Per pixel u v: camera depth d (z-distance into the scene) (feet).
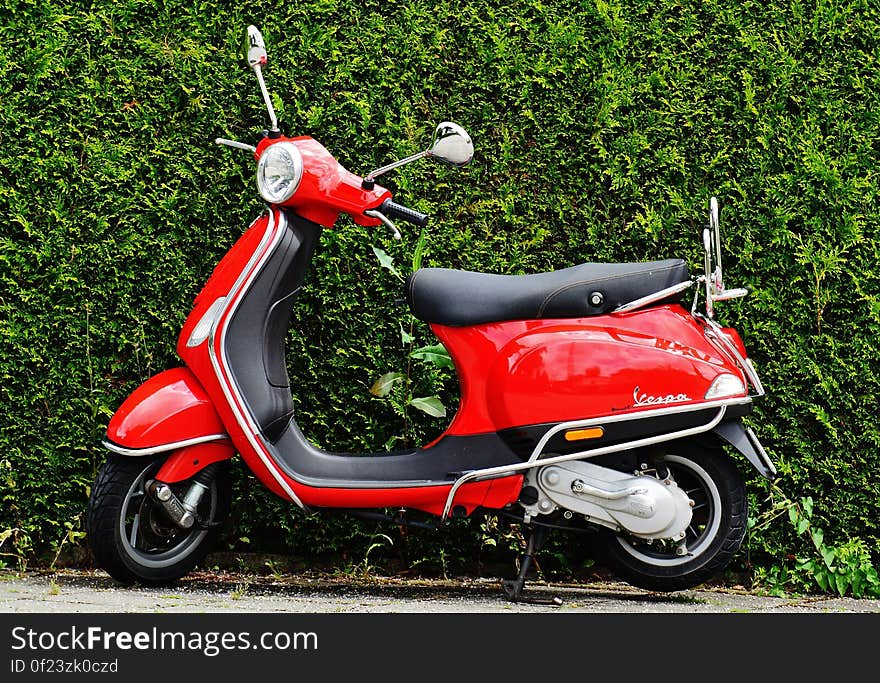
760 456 12.73
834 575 14.30
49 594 12.46
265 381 12.42
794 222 14.48
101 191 14.03
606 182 14.33
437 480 12.54
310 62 14.05
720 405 12.41
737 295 12.81
